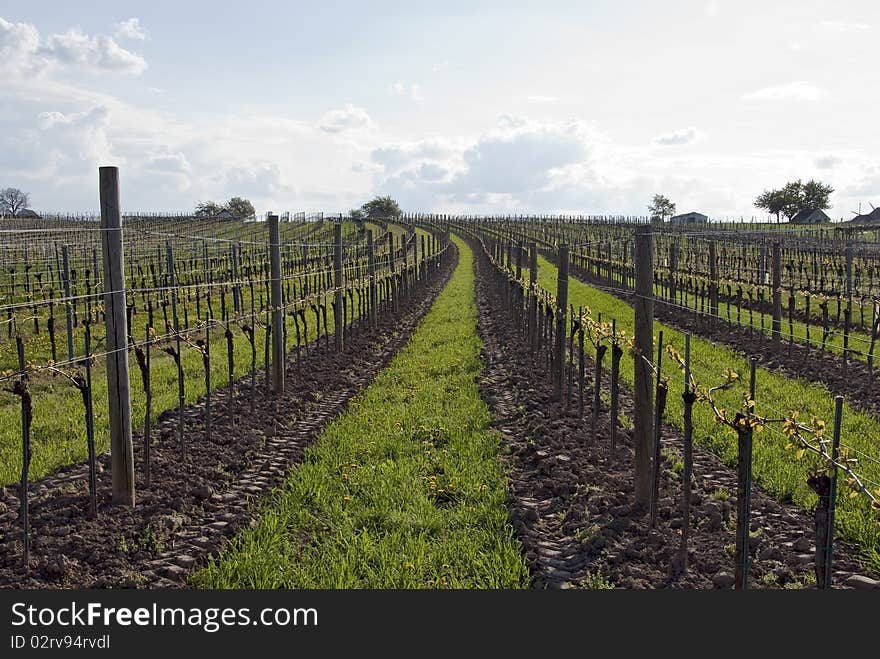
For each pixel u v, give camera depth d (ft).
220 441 33.37
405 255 108.68
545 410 38.68
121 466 24.93
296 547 22.36
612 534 23.02
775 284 56.70
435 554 21.45
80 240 125.70
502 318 81.25
